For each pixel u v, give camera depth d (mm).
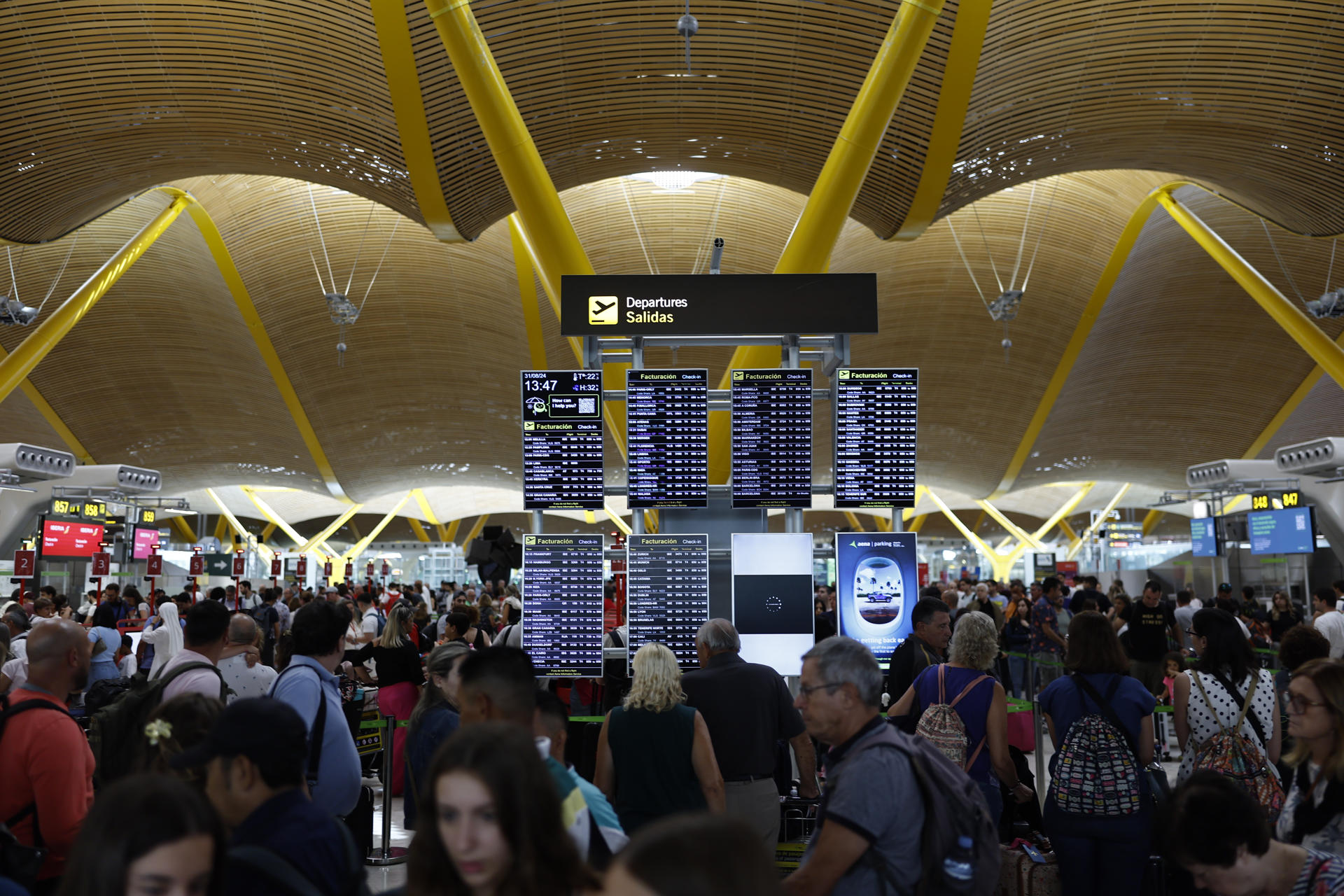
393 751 10445
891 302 32875
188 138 17734
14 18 15094
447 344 35250
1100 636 5469
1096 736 5332
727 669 5832
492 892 2139
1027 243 30172
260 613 18625
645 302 9094
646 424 9086
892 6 14352
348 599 23203
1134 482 48688
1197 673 5969
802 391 9195
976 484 48312
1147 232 29656
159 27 15477
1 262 29281
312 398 38312
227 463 44969
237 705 2973
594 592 8773
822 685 3555
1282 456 25500
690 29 13273
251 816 2881
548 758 3248
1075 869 5305
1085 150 17906
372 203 29344
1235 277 23234
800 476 9172
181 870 2088
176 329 34438
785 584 8750
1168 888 5305
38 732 4051
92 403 38188
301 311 33062
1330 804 3904
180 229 29594
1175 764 12562
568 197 27734
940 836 3363
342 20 15094
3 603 22672
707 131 16703
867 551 8844
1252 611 18406
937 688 5891
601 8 14492
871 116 12617
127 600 19844
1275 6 15047
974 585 25141
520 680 3605
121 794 2119
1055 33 15289
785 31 14812
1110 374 37094
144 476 27984
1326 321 31859
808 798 6238
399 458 45125
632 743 5242
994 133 16547
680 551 8766
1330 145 16797
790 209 27984
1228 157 17906
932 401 39531
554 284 13234
